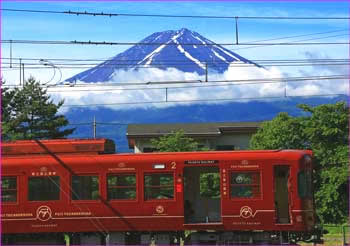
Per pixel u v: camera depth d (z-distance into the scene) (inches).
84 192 746.8
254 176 735.1
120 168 743.7
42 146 763.4
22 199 749.9
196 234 747.4
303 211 730.8
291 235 746.2
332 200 1077.1
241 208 730.2
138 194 738.2
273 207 727.7
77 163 748.6
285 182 753.0
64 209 745.6
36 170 753.0
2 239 759.7
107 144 778.2
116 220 738.8
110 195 741.9
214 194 785.6
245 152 742.5
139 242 746.8
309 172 742.5
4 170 754.8
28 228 747.4
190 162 738.2
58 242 762.8
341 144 1152.8
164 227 733.9
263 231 741.9
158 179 740.0
